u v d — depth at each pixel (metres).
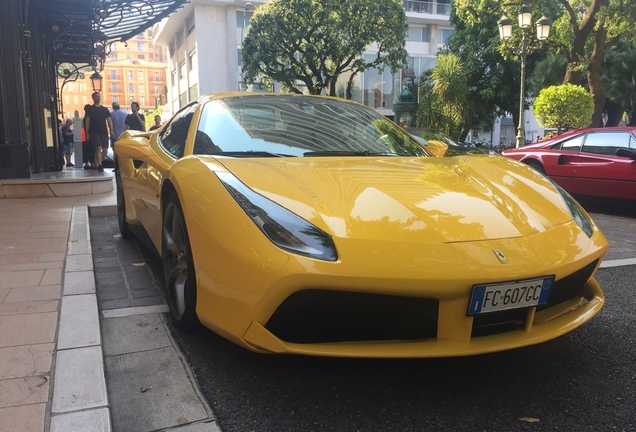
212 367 2.21
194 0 34.28
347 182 2.25
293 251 1.82
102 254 4.18
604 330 2.71
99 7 10.86
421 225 1.96
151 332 2.53
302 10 21.55
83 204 6.43
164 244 2.71
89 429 1.61
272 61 22.64
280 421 1.82
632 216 7.13
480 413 1.89
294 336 1.89
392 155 3.01
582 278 2.24
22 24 9.30
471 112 23.48
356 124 3.28
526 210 2.23
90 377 1.91
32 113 9.76
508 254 1.91
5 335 2.27
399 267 1.79
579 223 2.32
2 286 2.97
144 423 1.77
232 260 1.93
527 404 1.95
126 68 125.56
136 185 3.70
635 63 21.36
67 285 2.98
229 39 35.47
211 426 1.76
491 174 2.64
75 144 13.66
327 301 1.83
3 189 7.09
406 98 23.80
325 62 24.81
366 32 22.27
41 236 4.41
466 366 2.26
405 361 2.30
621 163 7.01
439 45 39.25
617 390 2.06
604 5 15.02
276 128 3.00
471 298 1.82
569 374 2.20
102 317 2.73
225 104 3.20
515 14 17.00
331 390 2.04
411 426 1.80
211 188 2.19
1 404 1.73
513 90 26.48
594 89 16.34
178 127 3.35
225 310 1.99
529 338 1.95
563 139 8.04
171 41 46.66
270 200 2.04
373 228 1.92
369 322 1.90
